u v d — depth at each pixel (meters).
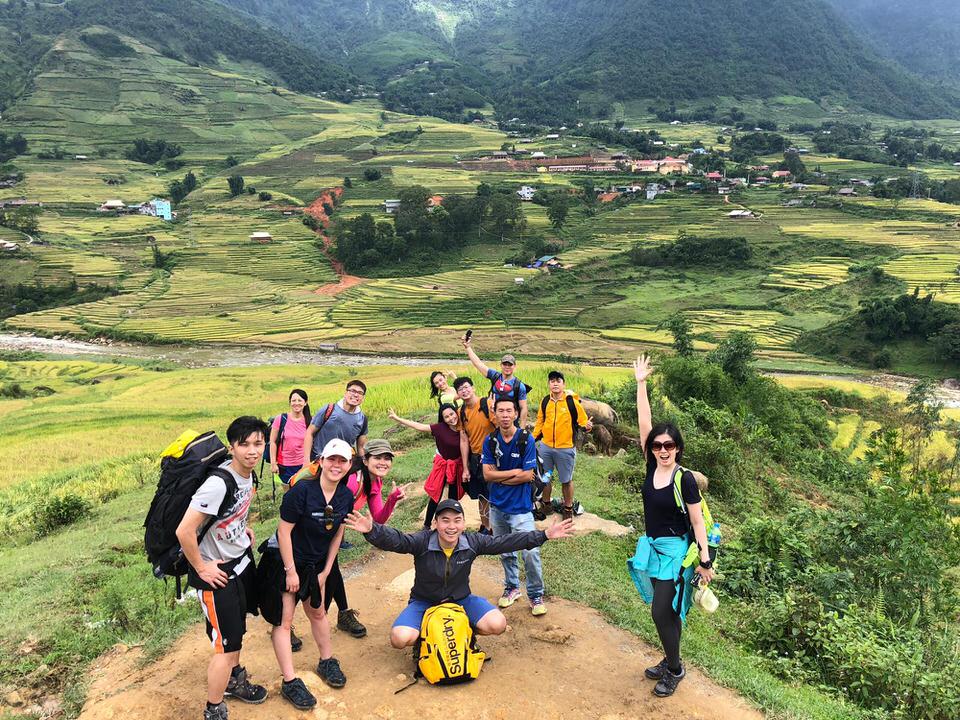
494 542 5.89
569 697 5.52
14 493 17.30
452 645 5.51
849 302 87.69
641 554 5.82
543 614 6.99
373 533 5.55
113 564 9.29
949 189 136.88
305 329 86.62
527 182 155.38
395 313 92.81
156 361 71.81
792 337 80.06
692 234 119.62
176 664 6.05
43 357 72.00
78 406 36.03
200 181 159.88
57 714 5.56
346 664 5.97
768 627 7.76
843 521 9.93
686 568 5.58
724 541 10.91
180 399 40.41
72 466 21.91
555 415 9.34
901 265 97.31
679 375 26.11
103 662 6.33
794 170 160.88
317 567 5.37
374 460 6.04
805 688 6.52
